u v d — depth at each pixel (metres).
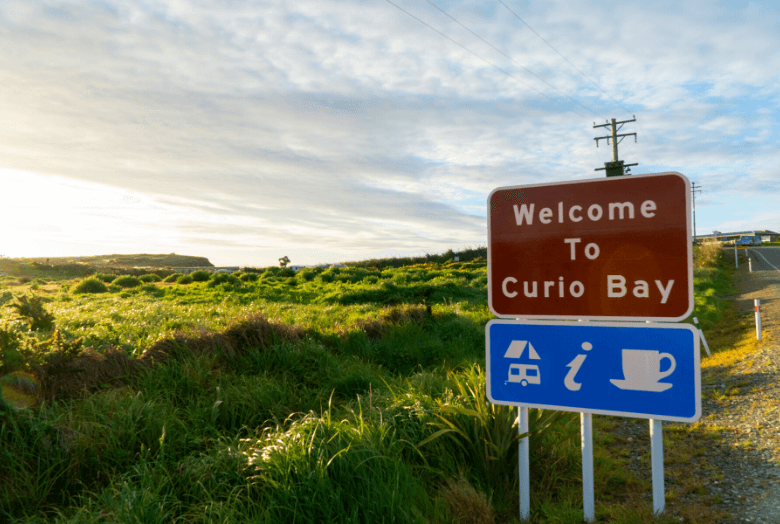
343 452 3.46
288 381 6.40
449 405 4.32
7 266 48.31
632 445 5.07
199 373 5.62
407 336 9.90
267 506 3.13
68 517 3.14
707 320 13.70
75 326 8.15
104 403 4.46
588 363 3.30
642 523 3.17
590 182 3.35
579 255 3.37
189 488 3.43
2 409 3.84
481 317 12.90
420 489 3.52
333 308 14.41
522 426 3.50
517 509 3.65
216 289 21.23
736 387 6.74
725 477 4.06
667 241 3.12
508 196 3.62
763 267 32.78
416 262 59.56
